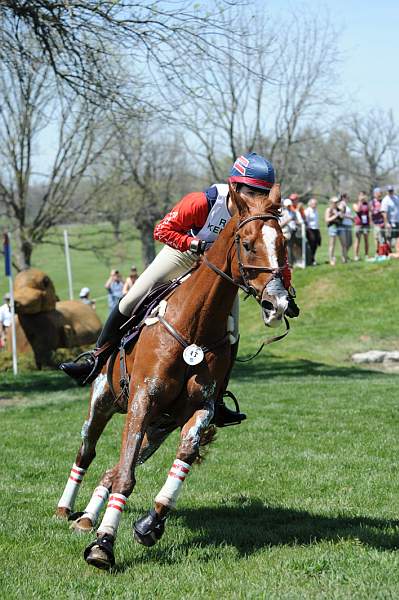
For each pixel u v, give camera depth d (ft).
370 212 108.88
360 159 246.06
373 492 28.32
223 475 31.48
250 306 105.09
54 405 53.62
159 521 20.24
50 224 114.62
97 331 80.84
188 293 20.86
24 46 63.98
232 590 18.30
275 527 24.16
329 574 19.07
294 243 108.17
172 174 176.24
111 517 19.76
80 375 25.11
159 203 163.84
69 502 25.57
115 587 18.76
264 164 21.04
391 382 61.72
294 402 51.08
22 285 74.28
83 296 96.89
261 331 94.73
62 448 38.47
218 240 20.76
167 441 39.37
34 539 23.04
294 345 86.79
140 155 145.28
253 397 53.42
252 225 19.51
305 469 32.27
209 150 140.46
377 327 90.94
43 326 74.43
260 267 19.12
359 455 34.88
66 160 112.98
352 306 97.19
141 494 28.94
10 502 27.86
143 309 22.35
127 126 76.74
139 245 249.14
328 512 25.71
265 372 70.54
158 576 19.40
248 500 27.50
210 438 22.43
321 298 99.96
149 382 20.40
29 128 107.34
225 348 21.18
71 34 60.08
